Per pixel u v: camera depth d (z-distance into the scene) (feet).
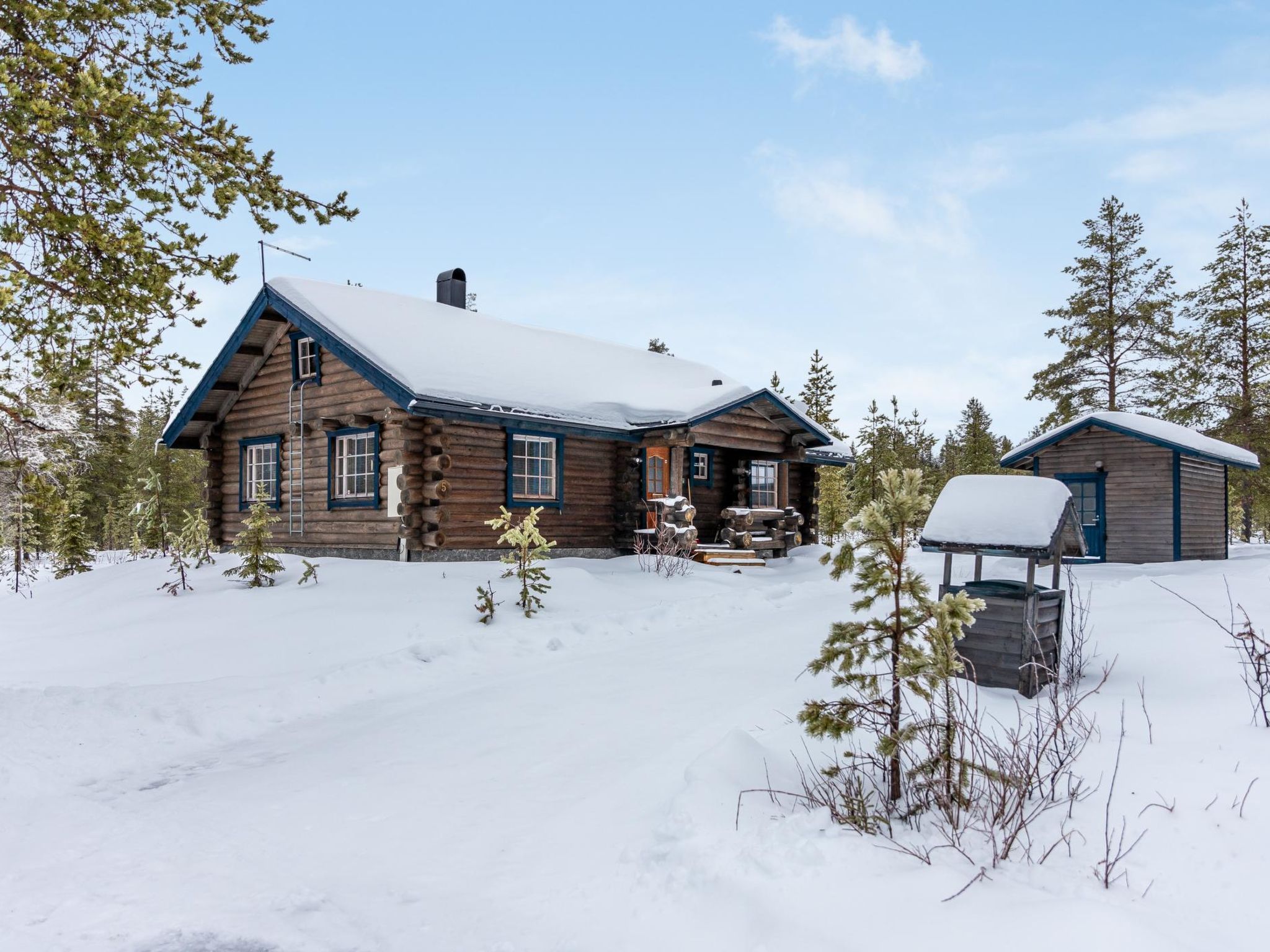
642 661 27.27
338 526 48.88
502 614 34.53
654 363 71.15
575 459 53.11
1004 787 11.56
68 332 23.62
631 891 10.97
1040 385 102.32
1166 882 9.62
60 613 43.24
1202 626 24.66
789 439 63.93
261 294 50.78
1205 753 13.19
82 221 20.90
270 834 14.30
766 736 17.04
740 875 10.60
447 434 44.88
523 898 11.27
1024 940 8.42
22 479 26.91
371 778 17.10
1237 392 96.89
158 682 27.30
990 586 21.43
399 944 10.22
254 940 10.46
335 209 25.55
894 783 13.23
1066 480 65.46
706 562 54.29
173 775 18.69
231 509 57.57
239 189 23.53
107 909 11.48
